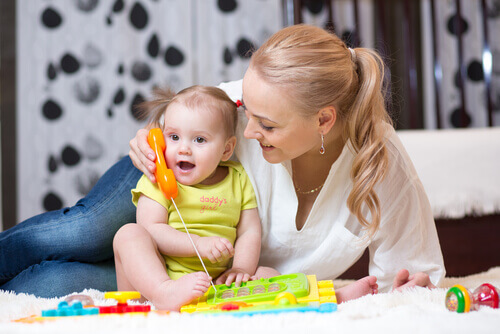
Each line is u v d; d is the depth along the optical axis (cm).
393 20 345
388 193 133
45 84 324
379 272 139
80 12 326
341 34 342
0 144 322
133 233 118
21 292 130
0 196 323
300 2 331
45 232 135
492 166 217
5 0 323
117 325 86
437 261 140
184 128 124
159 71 330
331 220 136
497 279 155
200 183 130
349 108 122
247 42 338
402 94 340
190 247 120
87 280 136
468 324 83
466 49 347
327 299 103
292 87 109
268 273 128
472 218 209
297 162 134
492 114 335
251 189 135
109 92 327
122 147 326
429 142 227
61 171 324
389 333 79
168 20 333
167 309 108
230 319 87
